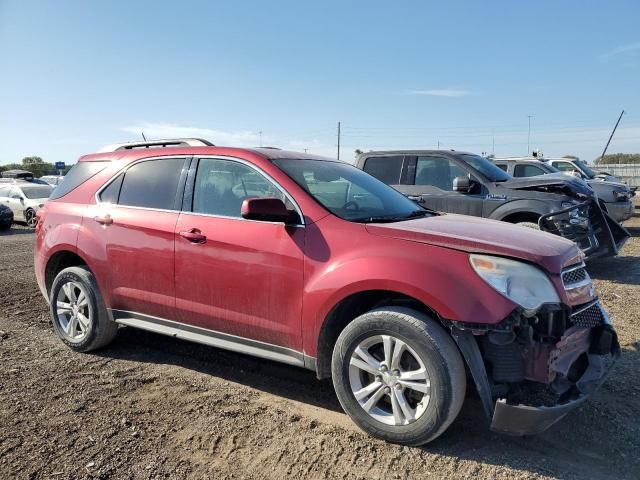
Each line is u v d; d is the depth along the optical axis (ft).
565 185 25.49
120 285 14.46
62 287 15.80
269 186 12.46
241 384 13.46
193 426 11.10
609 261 32.55
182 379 13.66
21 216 62.69
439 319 10.17
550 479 9.30
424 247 10.30
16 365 14.38
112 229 14.55
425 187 29.76
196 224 13.01
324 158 15.07
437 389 9.67
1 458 9.75
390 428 10.28
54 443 10.31
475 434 10.82
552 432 10.94
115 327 15.46
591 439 10.68
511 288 9.52
